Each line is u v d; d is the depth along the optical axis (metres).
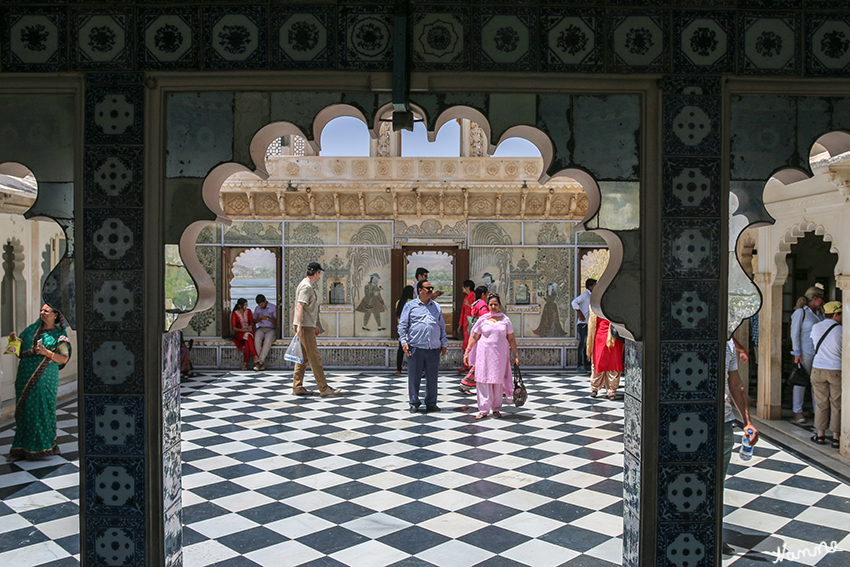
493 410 7.26
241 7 2.44
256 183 10.42
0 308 7.24
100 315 2.49
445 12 2.44
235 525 3.95
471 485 4.74
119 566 2.51
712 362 2.51
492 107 2.47
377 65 2.45
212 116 2.48
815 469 5.34
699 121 2.48
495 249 10.77
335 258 10.88
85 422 2.51
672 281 2.49
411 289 10.17
